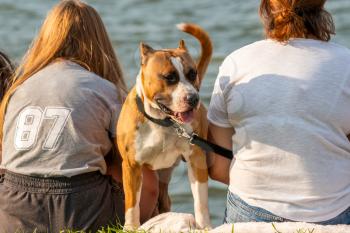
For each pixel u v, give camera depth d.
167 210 7.59
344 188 6.18
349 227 5.84
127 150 6.45
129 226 6.49
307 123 6.07
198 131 6.40
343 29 22.67
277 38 6.32
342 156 6.16
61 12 7.47
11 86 7.43
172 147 6.38
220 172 6.73
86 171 6.79
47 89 6.95
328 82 6.10
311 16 6.32
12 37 24.27
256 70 6.27
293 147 6.07
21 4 29.17
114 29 25.06
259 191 6.22
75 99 6.88
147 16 26.97
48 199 6.78
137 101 6.34
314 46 6.24
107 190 6.99
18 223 6.82
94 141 6.91
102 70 7.53
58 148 6.78
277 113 6.12
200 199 6.40
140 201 7.03
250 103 6.23
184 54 6.17
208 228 6.31
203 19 25.92
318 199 6.09
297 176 6.09
